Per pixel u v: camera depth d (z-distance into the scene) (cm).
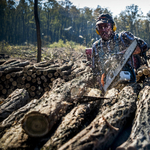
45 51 1372
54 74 492
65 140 162
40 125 168
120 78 225
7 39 3669
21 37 3950
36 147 167
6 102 277
